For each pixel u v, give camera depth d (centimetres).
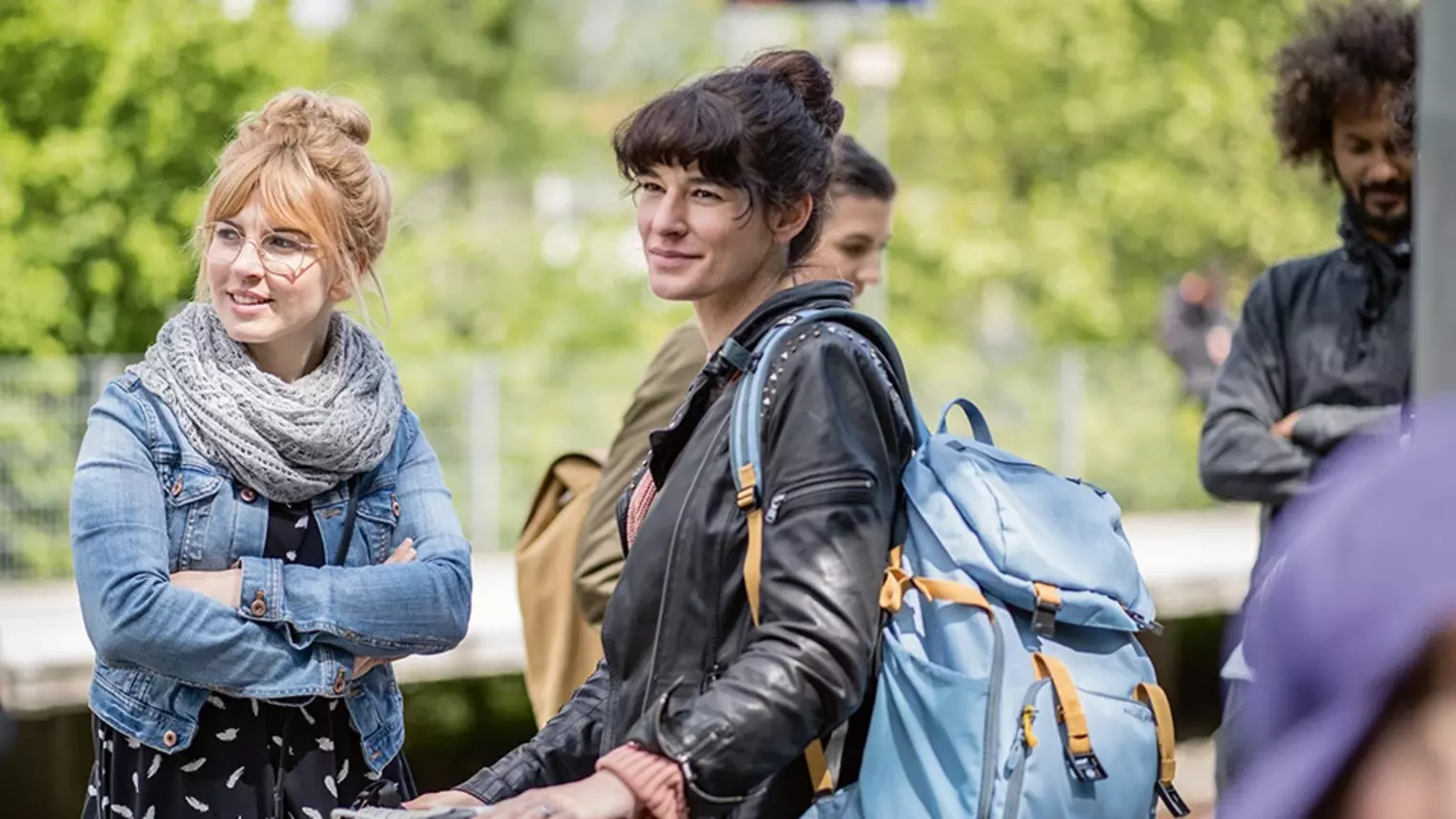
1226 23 5950
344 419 750
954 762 566
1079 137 6034
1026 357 4000
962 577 581
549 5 7412
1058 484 618
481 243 5925
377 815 546
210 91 3491
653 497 652
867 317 612
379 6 6988
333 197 750
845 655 547
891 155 6150
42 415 2681
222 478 735
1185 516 3894
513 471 3177
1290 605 270
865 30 5759
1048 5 6019
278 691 714
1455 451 262
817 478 567
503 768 651
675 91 629
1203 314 4222
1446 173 870
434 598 754
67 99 3475
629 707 603
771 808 593
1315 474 955
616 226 6050
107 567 706
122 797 729
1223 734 877
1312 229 5906
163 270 3425
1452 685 261
